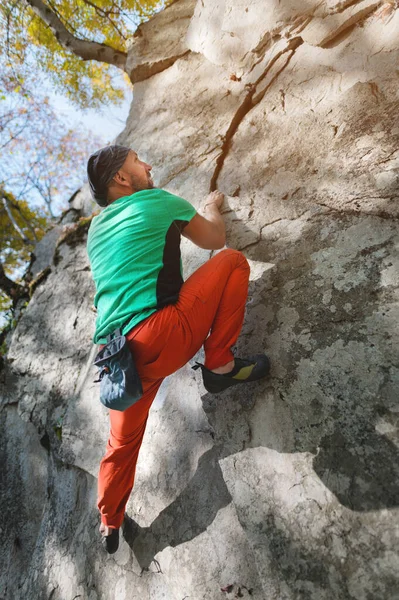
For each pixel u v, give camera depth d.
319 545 1.40
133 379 1.38
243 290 1.68
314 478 1.49
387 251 1.70
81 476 2.54
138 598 1.87
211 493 1.81
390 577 1.24
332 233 1.89
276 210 2.14
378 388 1.49
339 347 1.63
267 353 1.81
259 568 1.48
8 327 4.54
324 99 2.24
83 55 4.35
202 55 3.16
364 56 2.16
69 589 2.20
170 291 1.50
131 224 1.56
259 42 2.65
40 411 3.09
